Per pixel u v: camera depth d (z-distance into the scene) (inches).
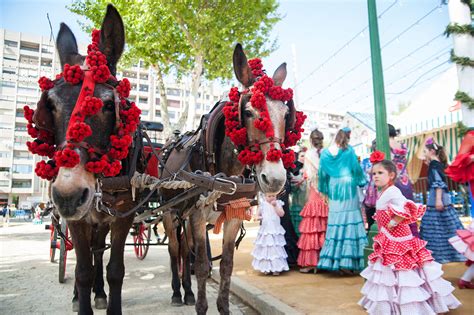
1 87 2170.3
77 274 124.4
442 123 471.5
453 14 207.3
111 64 131.8
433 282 134.3
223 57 481.7
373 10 212.4
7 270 286.8
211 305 187.8
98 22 514.6
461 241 176.7
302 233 235.1
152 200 180.4
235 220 155.9
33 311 176.2
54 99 110.0
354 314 145.5
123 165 136.6
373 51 210.2
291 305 161.2
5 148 2164.1
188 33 477.4
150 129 255.0
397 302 132.4
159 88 541.3
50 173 103.4
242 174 152.4
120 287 133.2
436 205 227.9
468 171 187.9
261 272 240.1
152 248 424.2
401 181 214.4
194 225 150.7
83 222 125.2
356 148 655.8
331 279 211.5
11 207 1894.7
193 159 157.6
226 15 475.8
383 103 205.2
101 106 107.9
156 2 454.0
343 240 211.6
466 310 143.3
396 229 138.3
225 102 157.4
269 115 130.1
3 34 2208.4
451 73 591.5
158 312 176.9
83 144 105.2
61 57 129.7
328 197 224.2
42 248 442.0
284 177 124.0
